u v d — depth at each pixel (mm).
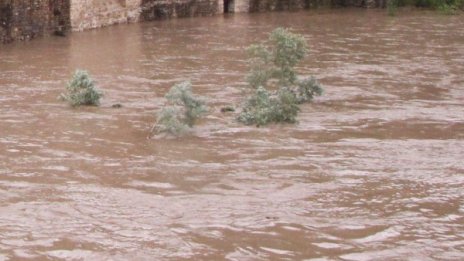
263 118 14461
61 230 8789
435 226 9008
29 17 26031
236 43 27422
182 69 21406
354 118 15297
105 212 9414
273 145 12891
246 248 8289
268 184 10617
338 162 11820
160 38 28391
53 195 10039
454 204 9805
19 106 15734
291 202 9820
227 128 14133
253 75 16922
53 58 22578
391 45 27812
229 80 19719
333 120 15062
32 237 8570
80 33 28703
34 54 23188
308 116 15445
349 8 43656
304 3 42750
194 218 9203
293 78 16938
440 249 8305
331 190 10352
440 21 36938
